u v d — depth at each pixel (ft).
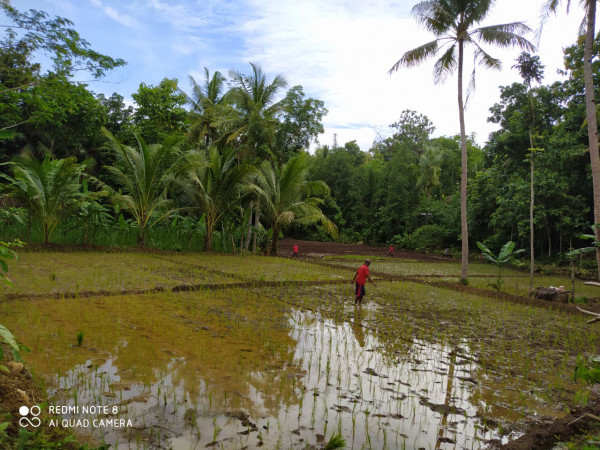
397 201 136.98
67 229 55.11
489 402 15.88
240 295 33.01
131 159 57.98
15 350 11.03
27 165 48.60
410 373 18.34
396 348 21.85
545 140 79.10
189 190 63.26
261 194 66.69
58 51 35.17
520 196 82.43
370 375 17.74
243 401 14.33
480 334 26.37
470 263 94.84
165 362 17.21
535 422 14.48
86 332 20.22
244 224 70.13
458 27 50.47
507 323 30.42
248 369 17.26
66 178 49.47
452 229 115.75
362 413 14.16
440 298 40.01
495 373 19.12
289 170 69.36
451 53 52.13
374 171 151.43
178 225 67.10
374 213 144.15
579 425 14.47
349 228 150.20
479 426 13.89
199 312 26.20
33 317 21.99
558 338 26.71
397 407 14.84
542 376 19.19
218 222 70.28
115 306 26.02
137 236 61.72
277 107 70.33
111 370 15.92
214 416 13.12
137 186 58.90
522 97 82.02
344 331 24.57
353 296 36.86
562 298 42.91
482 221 105.29
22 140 86.02
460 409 15.10
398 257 96.12
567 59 73.00
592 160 36.88
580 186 78.54
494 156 99.66
